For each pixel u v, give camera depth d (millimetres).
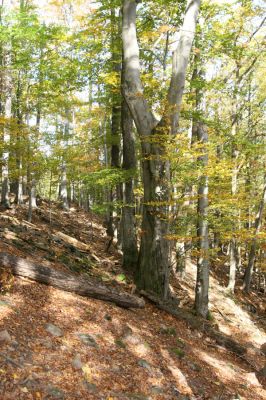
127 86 10547
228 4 11805
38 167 12977
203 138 11164
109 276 11094
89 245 14820
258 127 19125
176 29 10172
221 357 8617
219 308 14742
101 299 8414
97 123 21688
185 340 8570
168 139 8852
